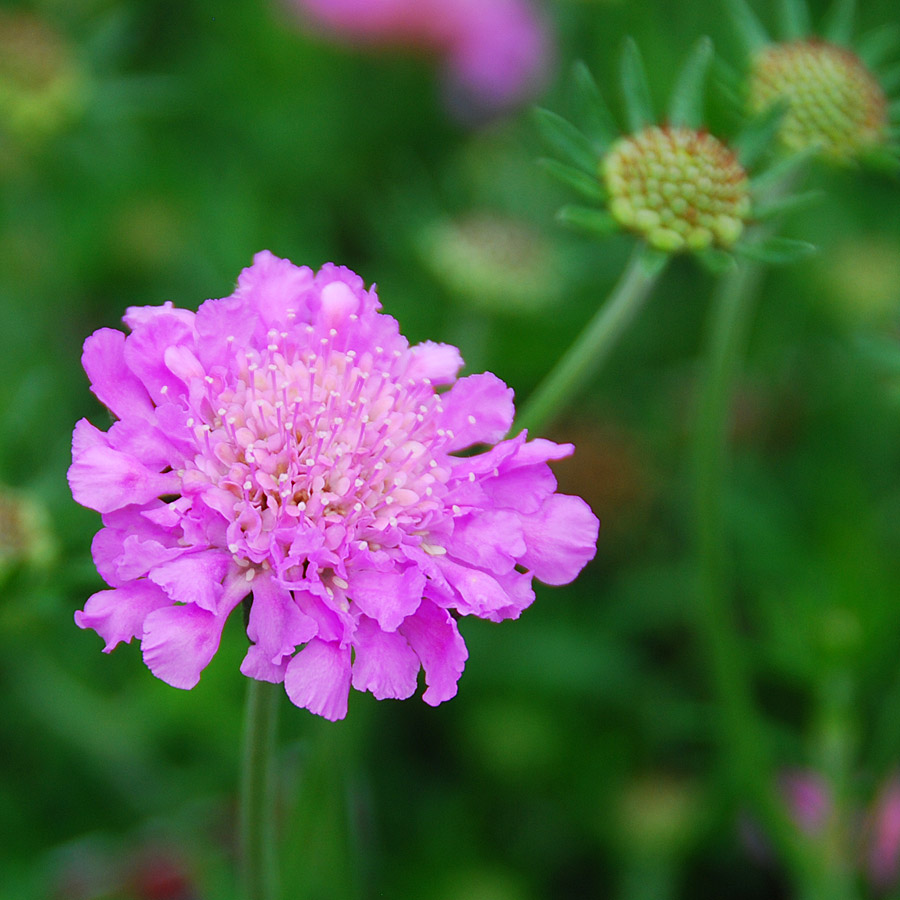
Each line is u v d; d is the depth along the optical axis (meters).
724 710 0.32
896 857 0.34
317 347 0.26
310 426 0.26
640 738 0.35
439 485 0.25
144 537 0.25
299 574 0.25
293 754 0.33
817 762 0.33
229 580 0.25
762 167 0.29
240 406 0.26
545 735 0.35
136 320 0.25
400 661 0.25
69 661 0.35
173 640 0.24
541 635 0.35
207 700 0.34
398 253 0.39
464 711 0.35
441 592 0.25
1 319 0.38
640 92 0.29
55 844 0.34
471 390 0.26
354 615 0.25
